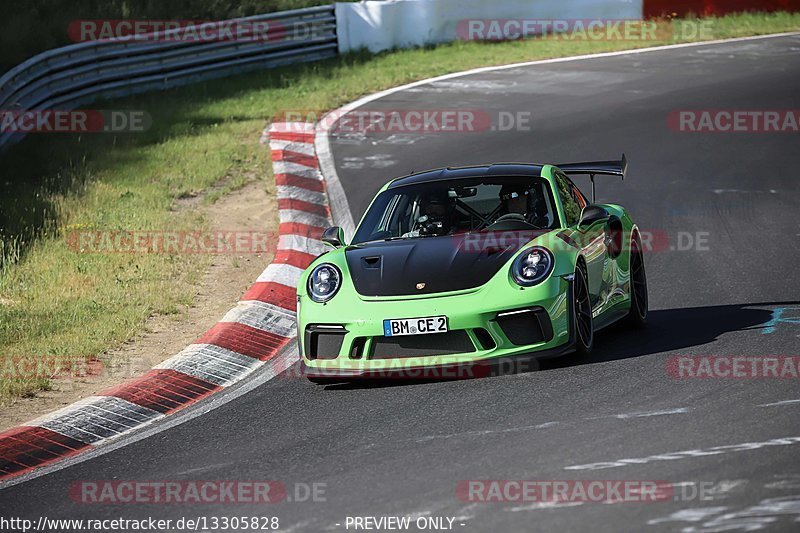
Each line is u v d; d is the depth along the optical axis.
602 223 27.31
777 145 55.16
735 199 45.62
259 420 22.23
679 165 52.03
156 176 50.56
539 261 23.50
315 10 80.56
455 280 23.44
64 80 61.78
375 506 15.80
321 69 76.81
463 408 20.98
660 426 18.42
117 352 28.78
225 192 48.47
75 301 33.12
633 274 29.00
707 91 68.44
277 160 53.97
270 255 39.12
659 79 72.94
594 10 93.25
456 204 27.12
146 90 68.94
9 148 53.50
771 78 71.81
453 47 86.12
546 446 17.88
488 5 89.06
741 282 33.09
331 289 24.12
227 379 26.55
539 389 21.83
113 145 55.28
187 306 33.00
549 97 67.88
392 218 27.48
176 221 43.28
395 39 85.44
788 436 17.22
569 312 23.47
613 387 21.50
